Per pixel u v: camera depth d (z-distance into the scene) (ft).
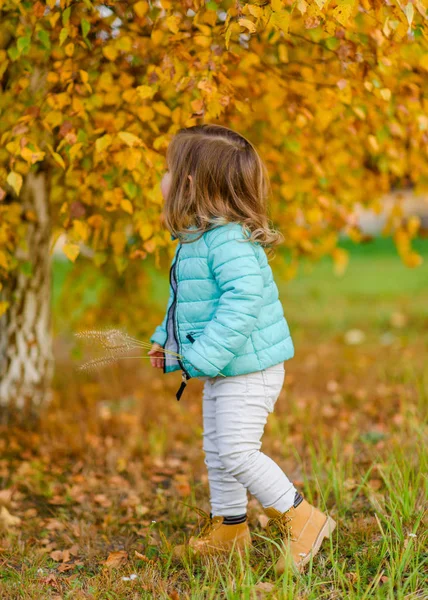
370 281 44.19
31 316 17.13
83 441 16.65
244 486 9.77
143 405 19.99
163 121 12.57
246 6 9.70
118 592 9.31
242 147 9.93
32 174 15.71
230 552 10.12
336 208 16.46
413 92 12.82
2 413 17.25
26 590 9.43
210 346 9.01
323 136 14.52
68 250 11.54
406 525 10.59
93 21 11.75
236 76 12.44
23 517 12.65
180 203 9.71
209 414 10.19
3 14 11.93
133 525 12.14
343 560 9.89
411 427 15.15
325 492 12.28
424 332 29.04
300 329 31.27
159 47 12.01
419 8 10.02
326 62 12.57
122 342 9.96
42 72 12.93
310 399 19.74
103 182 11.75
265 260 9.73
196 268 9.49
